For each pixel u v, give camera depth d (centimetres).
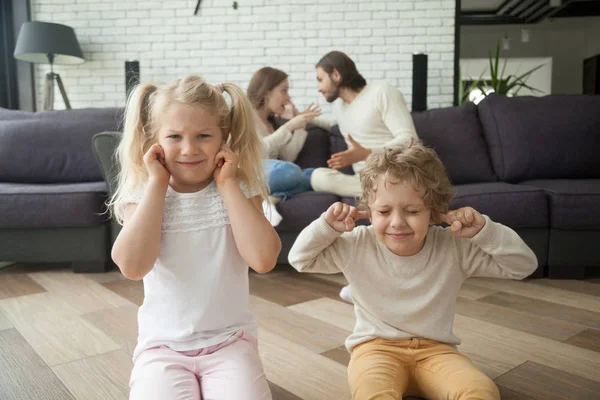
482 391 94
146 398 88
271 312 183
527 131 280
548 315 177
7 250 244
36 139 285
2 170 279
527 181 272
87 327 169
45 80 423
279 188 240
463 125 294
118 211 113
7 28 448
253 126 112
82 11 450
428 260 113
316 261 118
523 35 709
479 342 151
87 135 289
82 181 285
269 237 100
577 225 221
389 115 256
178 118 98
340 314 180
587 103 286
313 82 443
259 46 444
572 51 750
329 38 440
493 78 479
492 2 673
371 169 110
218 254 101
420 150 110
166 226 101
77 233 244
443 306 114
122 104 456
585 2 675
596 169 276
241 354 98
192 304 100
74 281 232
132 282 230
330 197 238
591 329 163
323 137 302
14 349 149
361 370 106
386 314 114
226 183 101
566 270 229
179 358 97
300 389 121
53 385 125
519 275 112
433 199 108
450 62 436
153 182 98
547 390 119
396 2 433
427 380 108
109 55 453
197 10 444
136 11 448
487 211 226
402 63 439
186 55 449
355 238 118
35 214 237
